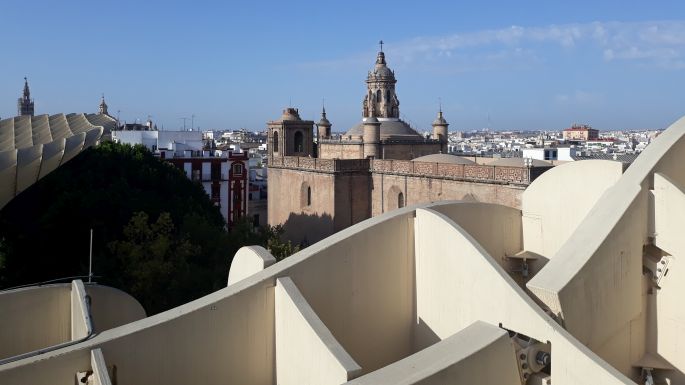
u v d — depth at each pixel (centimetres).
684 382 1631
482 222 2158
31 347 1880
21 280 3512
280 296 1606
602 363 1269
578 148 14225
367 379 1220
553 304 1495
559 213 2158
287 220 6994
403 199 5625
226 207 8306
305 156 7431
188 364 1524
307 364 1465
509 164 5394
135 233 3766
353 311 1769
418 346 1861
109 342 1419
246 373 1609
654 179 1692
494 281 1555
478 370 1277
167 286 3600
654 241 1686
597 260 1565
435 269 1788
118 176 4850
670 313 1664
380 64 8056
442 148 7375
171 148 9456
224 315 1566
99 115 5519
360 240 1772
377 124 6962
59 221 3847
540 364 1409
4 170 2658
